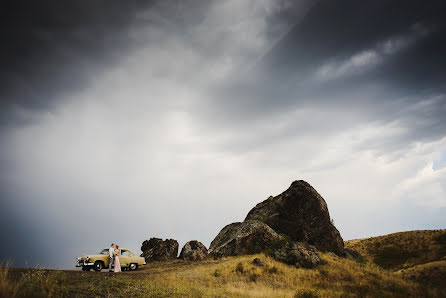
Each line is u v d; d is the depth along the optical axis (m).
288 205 32.47
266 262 21.81
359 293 15.69
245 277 17.88
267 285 16.47
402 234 48.12
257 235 28.11
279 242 26.89
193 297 11.15
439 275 22.59
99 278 12.66
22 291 8.28
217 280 16.62
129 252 19.95
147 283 12.50
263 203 35.94
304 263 22.05
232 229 33.88
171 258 28.48
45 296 8.23
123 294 10.20
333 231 30.67
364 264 25.67
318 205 31.22
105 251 18.17
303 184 33.38
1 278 8.41
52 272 13.08
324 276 19.94
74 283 11.09
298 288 16.44
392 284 18.72
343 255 29.66
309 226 30.41
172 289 12.05
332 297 14.51
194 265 22.19
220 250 27.59
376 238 51.34
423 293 16.89
